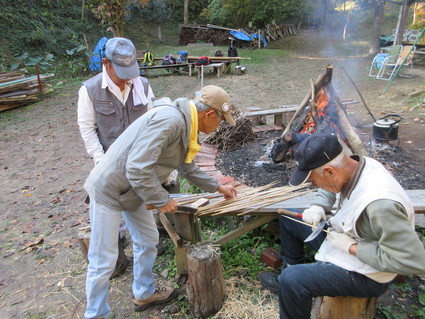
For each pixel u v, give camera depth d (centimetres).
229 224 325
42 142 677
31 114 884
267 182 375
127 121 261
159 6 2230
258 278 269
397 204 143
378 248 150
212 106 186
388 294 244
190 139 193
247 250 302
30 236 358
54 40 1550
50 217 394
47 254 326
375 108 735
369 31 2214
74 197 441
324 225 199
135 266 239
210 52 1712
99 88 249
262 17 2169
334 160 155
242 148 484
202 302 234
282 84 1075
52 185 482
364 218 150
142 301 249
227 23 2261
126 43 220
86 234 278
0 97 902
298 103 841
